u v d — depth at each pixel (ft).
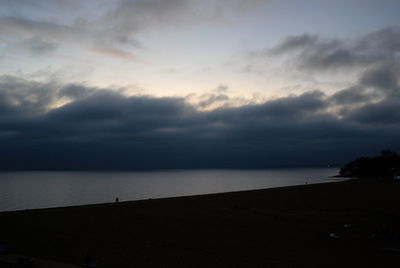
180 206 94.58
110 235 57.16
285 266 40.60
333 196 118.42
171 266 40.68
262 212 84.23
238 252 47.03
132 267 40.06
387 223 66.95
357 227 64.69
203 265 41.11
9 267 37.01
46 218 72.79
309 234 58.75
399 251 46.96
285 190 142.10
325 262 42.04
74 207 90.53
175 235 57.77
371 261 42.27
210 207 92.63
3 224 65.87
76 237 55.31
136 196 198.39
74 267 38.11
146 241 53.16
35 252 45.62
